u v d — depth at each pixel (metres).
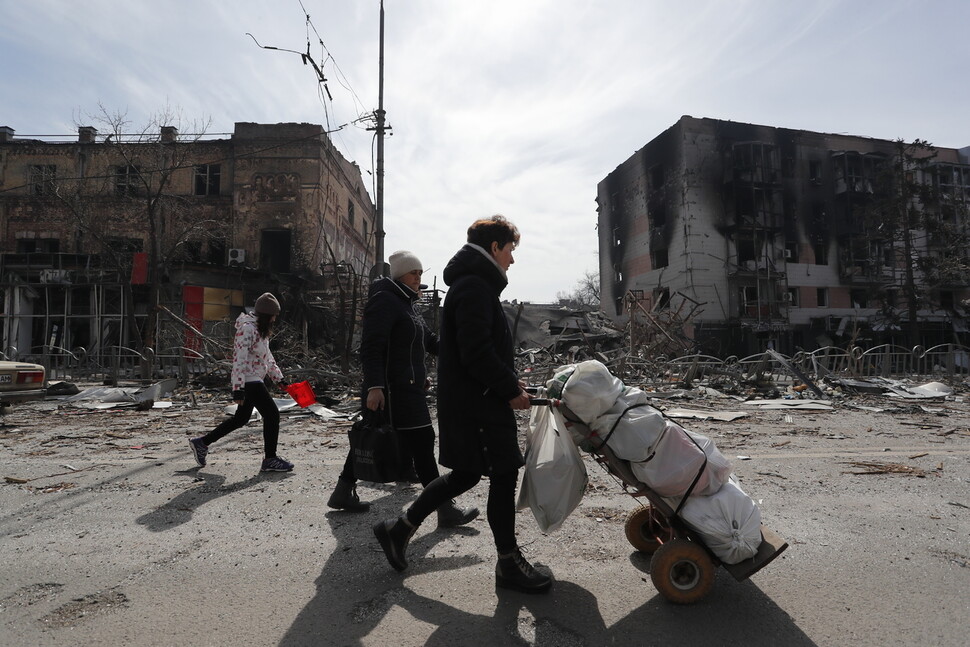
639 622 2.21
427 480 3.51
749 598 2.43
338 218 29.16
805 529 3.30
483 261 2.54
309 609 2.33
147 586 2.56
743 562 2.37
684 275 32.72
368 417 3.27
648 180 36.62
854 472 4.72
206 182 26.09
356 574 2.69
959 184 37.69
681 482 2.39
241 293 21.55
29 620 2.24
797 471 4.77
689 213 32.72
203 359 12.27
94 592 2.50
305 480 4.46
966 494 4.06
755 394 11.31
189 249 25.67
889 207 31.31
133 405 9.27
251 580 2.62
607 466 2.62
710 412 8.76
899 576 2.65
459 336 2.45
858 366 13.20
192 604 2.38
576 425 2.58
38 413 8.59
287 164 25.69
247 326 4.70
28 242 25.70
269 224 25.36
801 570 2.72
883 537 3.17
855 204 35.16
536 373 11.68
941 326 36.34
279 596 2.46
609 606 2.36
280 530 3.31
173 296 20.36
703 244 32.69
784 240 34.12
